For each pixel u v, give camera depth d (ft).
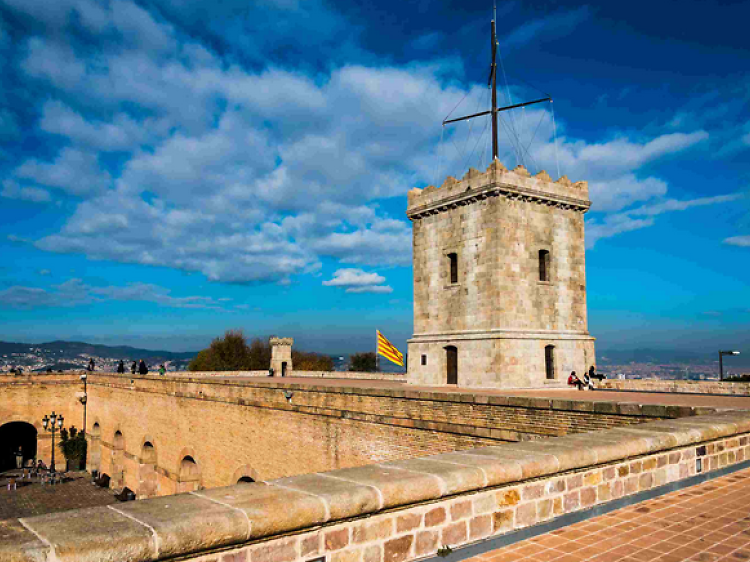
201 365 318.65
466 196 113.39
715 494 30.40
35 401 211.20
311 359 345.10
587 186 123.03
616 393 94.07
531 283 112.27
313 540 17.80
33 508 156.97
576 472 26.37
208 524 15.52
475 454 25.26
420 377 122.72
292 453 97.25
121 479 176.76
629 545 22.58
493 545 22.17
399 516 19.89
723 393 94.17
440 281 120.57
